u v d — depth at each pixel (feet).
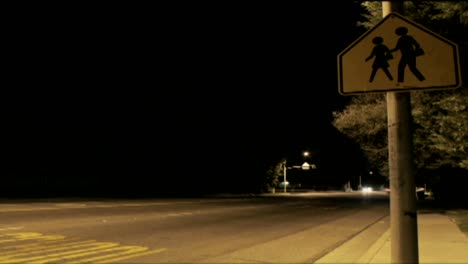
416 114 35.29
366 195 219.41
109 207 76.43
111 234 42.98
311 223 62.54
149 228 48.75
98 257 30.94
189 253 33.73
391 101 13.41
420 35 13.15
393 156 13.21
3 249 33.09
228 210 82.58
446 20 26.22
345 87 13.66
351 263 31.22
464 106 27.50
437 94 33.30
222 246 37.83
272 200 138.62
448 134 31.07
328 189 383.45
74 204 81.30
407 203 12.92
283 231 51.21
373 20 31.07
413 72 13.08
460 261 28.50
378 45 13.47
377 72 13.39
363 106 64.59
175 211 74.28
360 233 51.29
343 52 13.79
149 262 29.73
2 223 48.52
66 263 28.63
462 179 83.71
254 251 35.81
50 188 130.00
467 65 26.37
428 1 24.56
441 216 65.57
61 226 47.67
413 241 12.80
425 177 83.82
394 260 12.94
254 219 65.62
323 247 39.11
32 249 33.37
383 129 65.62
